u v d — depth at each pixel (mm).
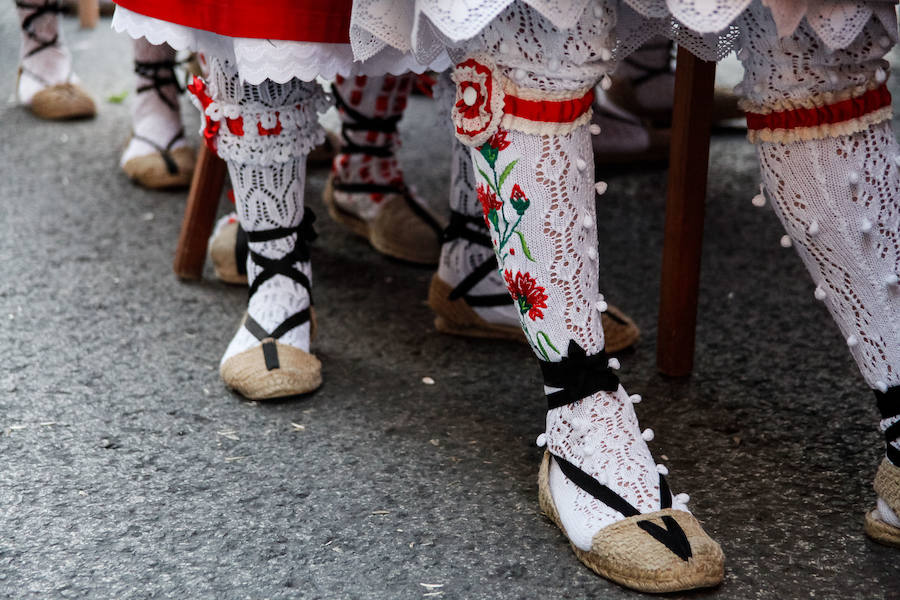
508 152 975
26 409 1334
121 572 1026
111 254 1830
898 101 2629
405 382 1430
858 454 1237
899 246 962
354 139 1823
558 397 1066
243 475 1201
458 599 988
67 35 3328
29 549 1061
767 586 1004
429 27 955
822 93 912
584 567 1039
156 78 2123
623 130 2248
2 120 2527
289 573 1027
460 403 1372
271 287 1401
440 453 1251
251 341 1389
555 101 955
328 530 1099
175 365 1463
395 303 1684
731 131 2525
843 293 988
